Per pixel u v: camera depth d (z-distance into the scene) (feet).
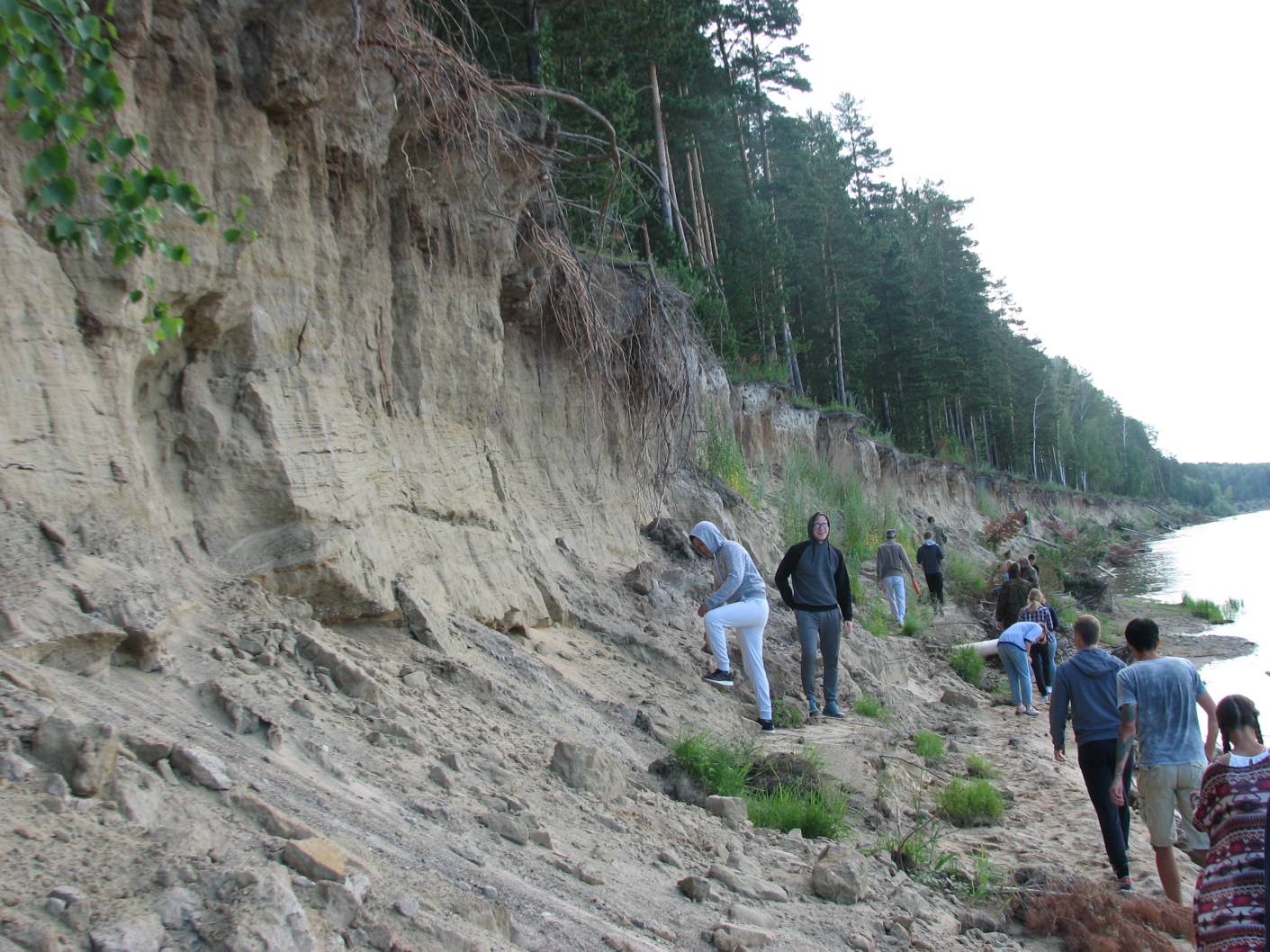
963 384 192.95
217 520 18.24
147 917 7.91
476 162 25.82
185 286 17.67
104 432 15.55
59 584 13.14
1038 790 29.81
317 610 19.38
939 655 52.16
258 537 18.71
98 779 9.39
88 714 11.17
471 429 29.07
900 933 16.02
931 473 136.77
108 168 15.78
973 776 30.83
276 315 20.31
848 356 158.81
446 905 10.44
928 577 68.95
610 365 38.27
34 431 14.19
